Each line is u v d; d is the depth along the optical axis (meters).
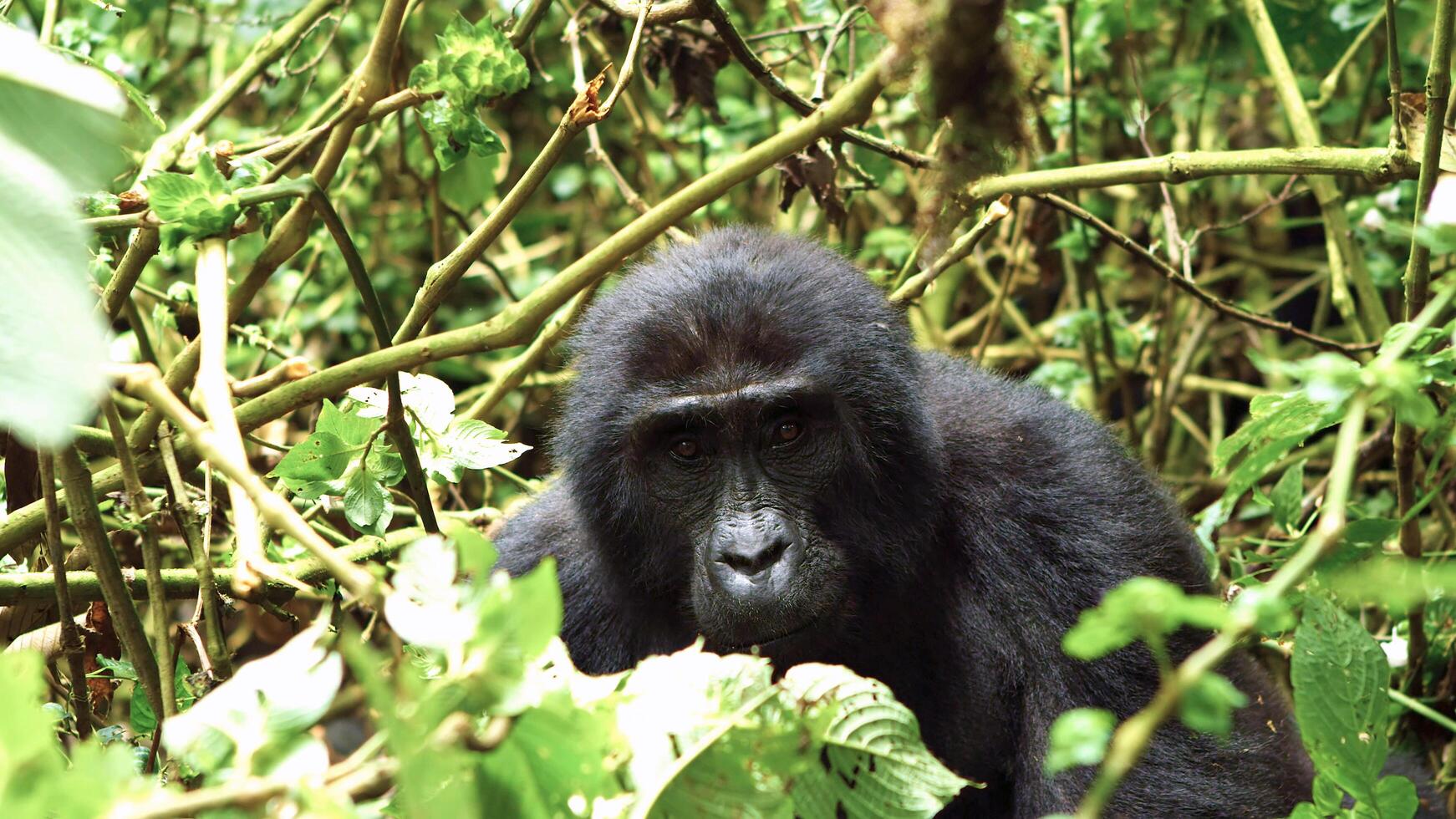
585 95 4.42
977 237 5.50
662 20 4.89
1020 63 3.35
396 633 2.52
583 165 9.58
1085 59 8.09
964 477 5.14
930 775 2.93
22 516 4.55
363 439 4.60
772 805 2.79
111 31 7.07
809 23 7.43
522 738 2.53
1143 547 4.95
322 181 4.67
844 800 2.93
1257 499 5.22
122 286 4.42
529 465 8.47
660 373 4.74
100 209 4.48
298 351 8.79
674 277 4.90
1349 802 3.94
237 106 9.27
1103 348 7.77
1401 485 4.96
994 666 5.04
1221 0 7.84
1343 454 2.52
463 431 4.75
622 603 5.16
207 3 8.56
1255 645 5.63
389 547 4.96
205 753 2.41
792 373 4.67
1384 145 7.59
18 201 2.19
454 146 4.73
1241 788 4.43
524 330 4.19
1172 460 8.68
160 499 5.56
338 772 2.37
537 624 2.36
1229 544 6.61
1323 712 3.23
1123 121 8.11
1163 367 7.96
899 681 5.09
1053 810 4.61
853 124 3.91
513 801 2.57
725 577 4.52
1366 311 6.86
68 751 4.72
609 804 2.71
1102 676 4.70
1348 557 4.52
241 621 7.45
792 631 4.50
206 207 3.82
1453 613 5.14
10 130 2.26
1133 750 2.09
